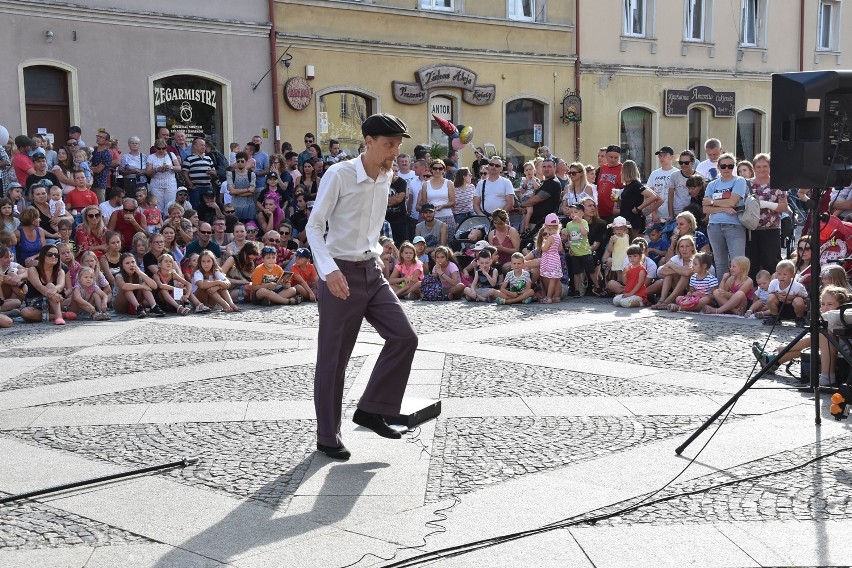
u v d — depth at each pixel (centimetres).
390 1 2114
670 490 495
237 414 660
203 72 1848
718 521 453
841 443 570
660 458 547
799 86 567
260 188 1656
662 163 1416
